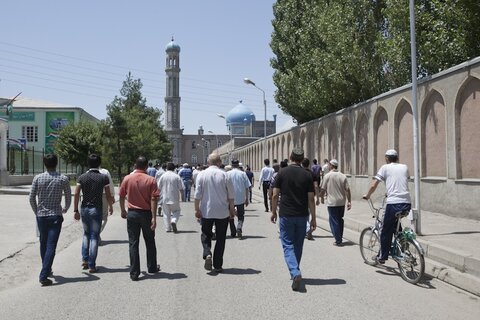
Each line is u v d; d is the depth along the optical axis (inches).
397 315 229.0
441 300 259.1
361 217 610.2
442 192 591.2
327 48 945.5
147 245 318.3
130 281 297.9
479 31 574.2
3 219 609.6
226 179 324.2
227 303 246.5
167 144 2716.5
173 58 5334.6
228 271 325.1
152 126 2178.9
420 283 297.3
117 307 240.7
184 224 614.2
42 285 289.7
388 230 317.4
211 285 285.3
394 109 732.7
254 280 298.2
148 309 236.7
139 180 312.5
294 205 286.8
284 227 287.6
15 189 1156.5
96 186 331.3
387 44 670.5
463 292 279.9
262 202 1029.2
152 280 299.7
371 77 871.1
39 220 297.4
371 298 258.8
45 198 298.0
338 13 880.9
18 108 2308.1
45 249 299.4
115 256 386.3
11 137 2301.9
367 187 854.5
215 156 331.3
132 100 2324.1
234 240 470.6
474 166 534.9
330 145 1091.3
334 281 297.4
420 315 229.9
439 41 584.1
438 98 609.3
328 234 526.3
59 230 301.0
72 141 1796.3
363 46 870.4
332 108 1100.5
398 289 280.5
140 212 309.1
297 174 289.3
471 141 538.9
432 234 435.8
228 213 325.4
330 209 447.5
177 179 538.3
